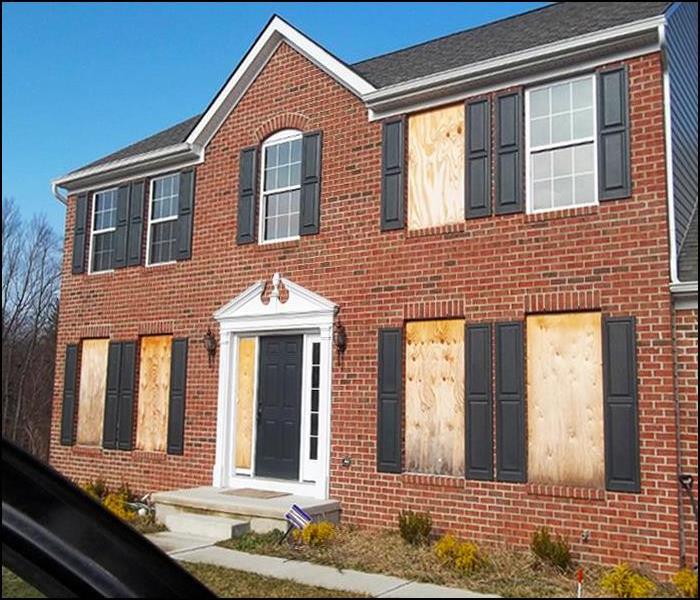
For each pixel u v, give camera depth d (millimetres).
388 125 10297
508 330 8789
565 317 8500
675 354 7750
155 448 12414
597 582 7211
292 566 7699
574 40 8586
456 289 9305
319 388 10516
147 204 13398
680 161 8906
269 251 11352
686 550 7449
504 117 9266
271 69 11930
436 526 8984
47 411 30703
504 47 10086
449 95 9805
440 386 9352
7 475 1978
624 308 8055
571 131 8859
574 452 8188
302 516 8719
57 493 2027
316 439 10570
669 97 8289
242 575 7262
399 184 10023
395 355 9672
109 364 13281
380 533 9320
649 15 8453
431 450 9289
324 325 10445
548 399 8453
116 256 13633
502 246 9016
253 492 10570
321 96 11156
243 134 12117
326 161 10930
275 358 11219
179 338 12289
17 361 30219
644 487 7645
